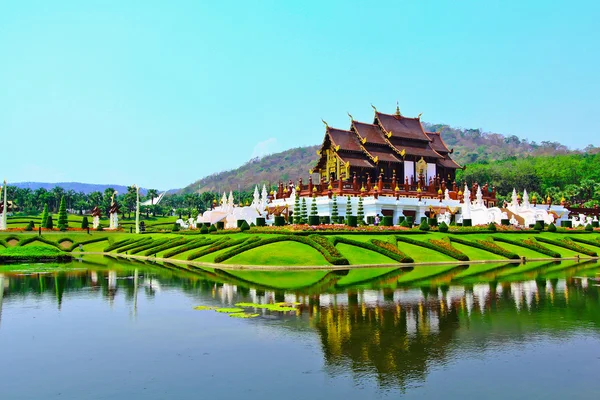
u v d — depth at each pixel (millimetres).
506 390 15648
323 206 77125
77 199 198625
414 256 52969
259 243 53406
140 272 46250
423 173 93312
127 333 22750
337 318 25250
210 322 24641
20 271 47969
